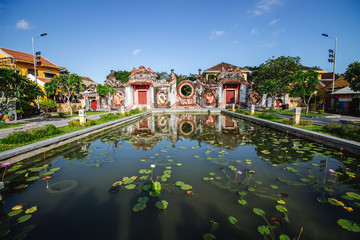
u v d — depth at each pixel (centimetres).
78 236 210
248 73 2791
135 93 2412
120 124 1069
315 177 353
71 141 629
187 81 2442
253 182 332
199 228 220
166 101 2438
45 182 345
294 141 639
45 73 2162
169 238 204
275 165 414
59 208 265
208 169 393
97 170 398
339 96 1533
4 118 1124
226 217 238
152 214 246
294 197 283
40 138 583
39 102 1600
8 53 1830
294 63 2047
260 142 630
